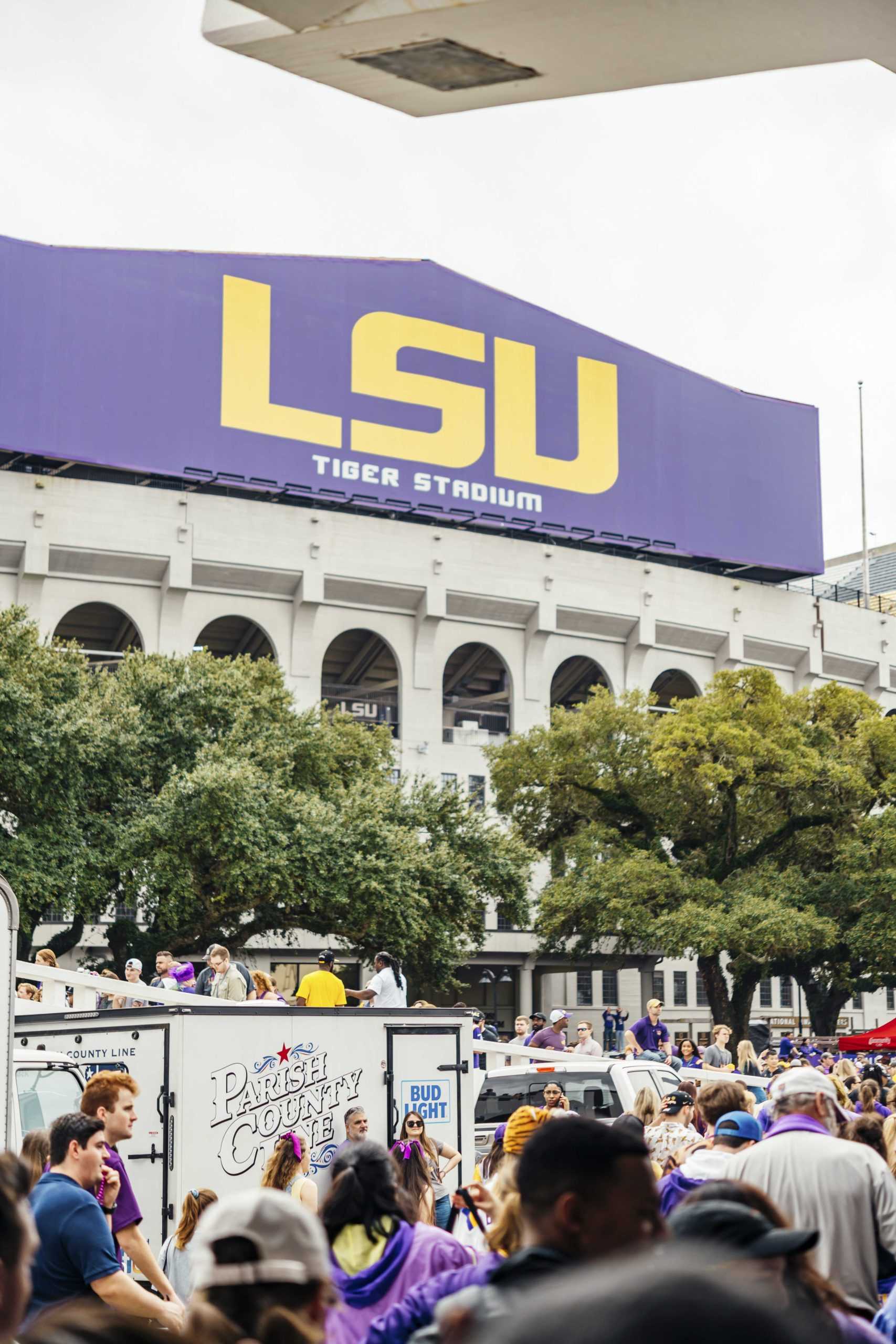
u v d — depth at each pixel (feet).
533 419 282.15
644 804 211.20
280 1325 9.86
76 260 241.96
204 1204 32.01
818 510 315.17
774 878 198.39
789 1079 22.09
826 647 307.78
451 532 263.90
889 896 195.93
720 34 10.32
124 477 251.39
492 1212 18.71
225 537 242.99
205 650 182.39
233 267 255.29
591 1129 10.31
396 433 266.77
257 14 9.98
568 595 274.57
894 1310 15.76
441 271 276.21
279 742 180.24
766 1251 9.53
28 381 236.02
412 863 167.43
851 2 9.84
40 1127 37.96
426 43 10.41
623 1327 2.69
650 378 297.53
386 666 278.87
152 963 165.78
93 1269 20.77
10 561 231.71
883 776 208.44
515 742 215.51
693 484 299.79
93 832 159.63
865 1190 20.81
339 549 252.62
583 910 206.18
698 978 271.49
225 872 158.71
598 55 10.72
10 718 153.48
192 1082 41.11
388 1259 16.97
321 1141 43.14
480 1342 2.81
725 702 204.03
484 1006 257.34
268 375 256.11
